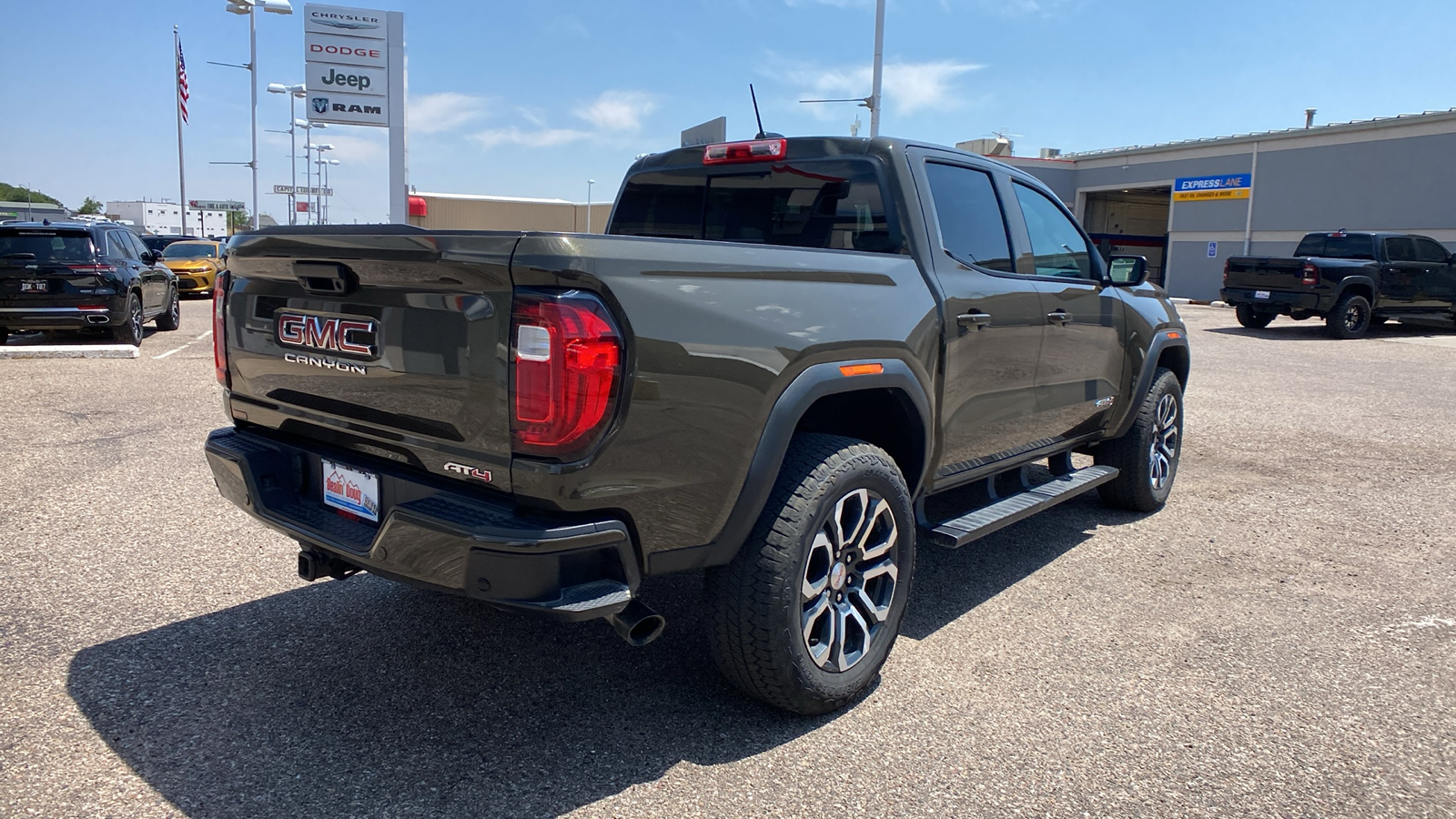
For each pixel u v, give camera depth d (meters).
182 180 33.22
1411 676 3.25
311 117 19.77
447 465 2.38
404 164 20.52
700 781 2.51
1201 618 3.75
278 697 2.91
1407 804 2.49
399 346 2.42
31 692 2.90
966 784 2.53
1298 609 3.87
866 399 3.23
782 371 2.60
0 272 10.55
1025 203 4.14
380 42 19.88
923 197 3.44
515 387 2.19
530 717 2.83
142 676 3.02
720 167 3.97
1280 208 26.98
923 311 3.18
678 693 3.00
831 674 2.82
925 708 2.96
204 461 5.82
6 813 2.28
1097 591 4.05
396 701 2.91
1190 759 2.69
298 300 2.73
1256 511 5.38
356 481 2.66
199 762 2.54
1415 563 4.48
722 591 2.65
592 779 2.51
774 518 2.63
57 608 3.56
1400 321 18.31
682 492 2.42
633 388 2.27
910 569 3.12
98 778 2.44
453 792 2.43
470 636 3.39
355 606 3.64
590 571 2.31
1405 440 7.53
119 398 8.01
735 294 2.53
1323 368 12.24
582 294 2.19
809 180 3.64
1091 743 2.76
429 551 2.28
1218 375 11.38
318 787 2.43
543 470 2.19
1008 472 5.72
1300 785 2.56
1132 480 5.08
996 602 3.90
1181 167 30.11
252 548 4.29
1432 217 23.27
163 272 13.77
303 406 2.80
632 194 4.35
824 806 2.41
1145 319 4.96
